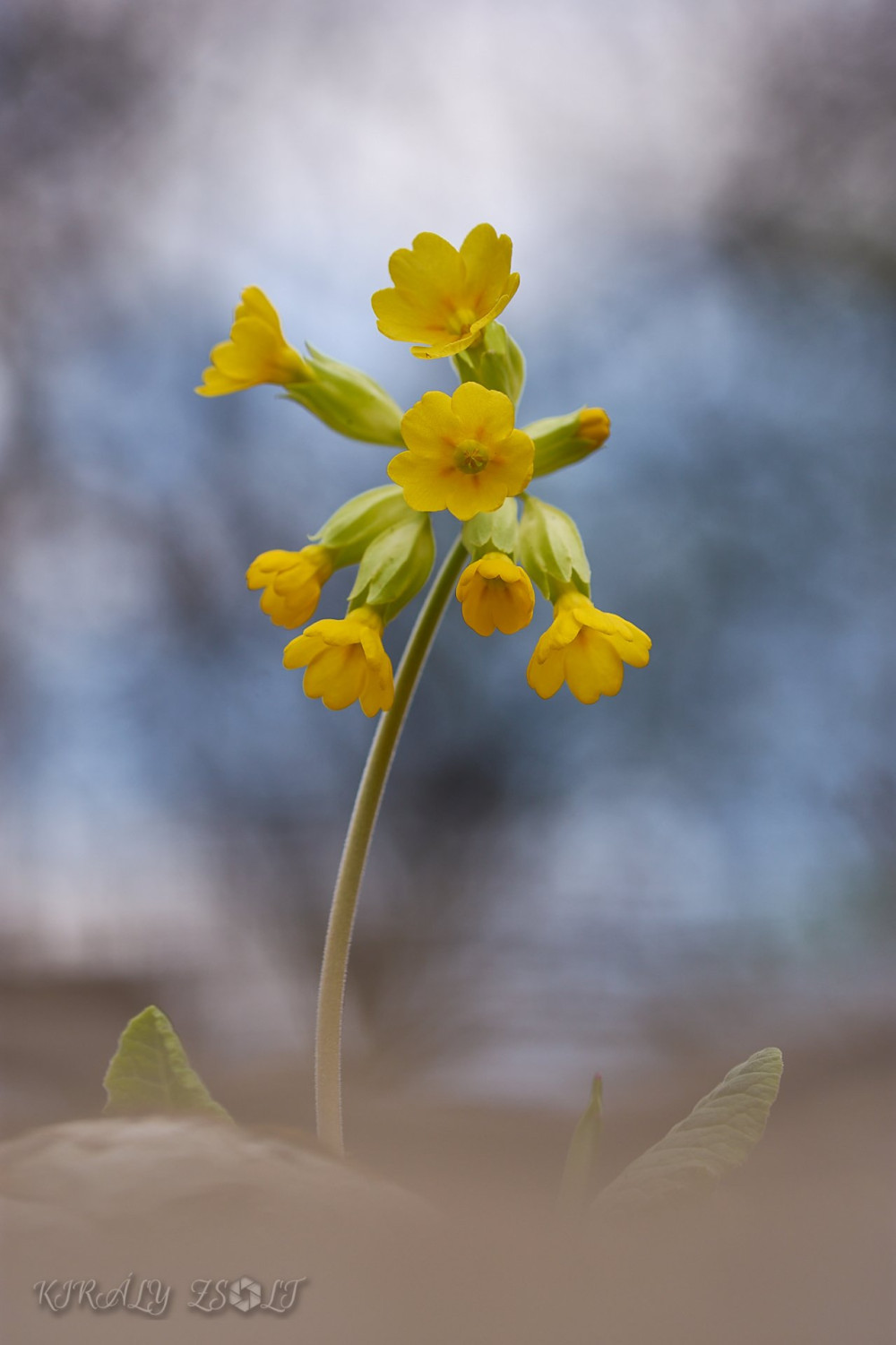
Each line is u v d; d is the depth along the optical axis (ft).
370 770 1.40
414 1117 1.65
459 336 1.40
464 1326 1.06
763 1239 1.16
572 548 1.43
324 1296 1.09
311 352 1.49
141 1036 1.38
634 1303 1.05
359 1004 3.40
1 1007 2.77
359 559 1.44
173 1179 1.20
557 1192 1.31
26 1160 1.20
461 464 1.37
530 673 1.41
